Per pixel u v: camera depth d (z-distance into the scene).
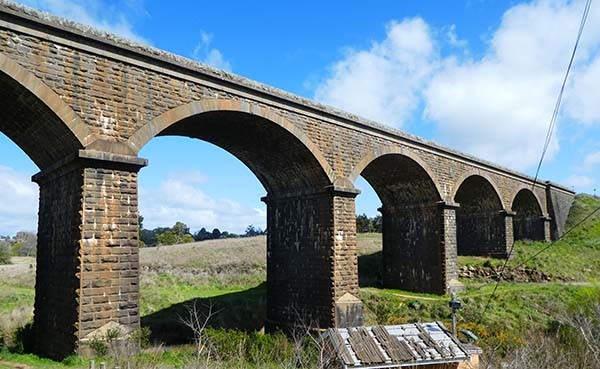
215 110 15.38
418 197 26.78
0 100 12.57
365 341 11.59
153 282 30.97
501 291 25.28
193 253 43.16
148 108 13.77
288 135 17.83
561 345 14.18
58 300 13.18
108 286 12.41
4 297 25.48
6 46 11.33
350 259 19.59
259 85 16.62
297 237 20.73
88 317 12.02
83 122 12.42
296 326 18.72
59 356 12.74
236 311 24.30
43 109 12.02
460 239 35.97
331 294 18.81
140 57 13.67
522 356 10.03
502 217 33.69
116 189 12.84
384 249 28.53
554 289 25.64
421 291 26.39
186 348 15.73
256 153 20.25
